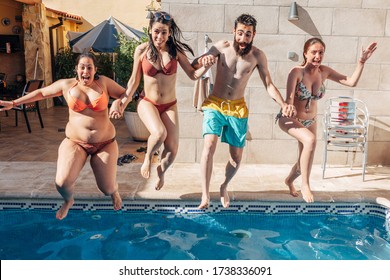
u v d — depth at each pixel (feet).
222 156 22.48
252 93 21.89
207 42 21.15
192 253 13.41
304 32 21.38
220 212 16.75
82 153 13.24
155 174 19.65
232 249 13.79
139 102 13.65
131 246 13.85
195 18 21.02
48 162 21.48
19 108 29.68
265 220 16.52
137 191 16.94
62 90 12.98
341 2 21.15
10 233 14.79
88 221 15.97
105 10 52.42
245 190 17.49
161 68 12.93
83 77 12.46
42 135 29.04
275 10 21.15
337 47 21.54
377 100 22.11
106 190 14.06
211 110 14.16
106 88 13.26
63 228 15.28
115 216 16.48
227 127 14.35
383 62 21.74
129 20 52.47
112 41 41.22
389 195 17.11
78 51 41.78
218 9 20.95
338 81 15.40
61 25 46.80
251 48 13.75
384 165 22.68
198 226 15.72
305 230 15.60
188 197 16.55
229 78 13.87
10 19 42.70
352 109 19.85
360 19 21.29
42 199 16.47
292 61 21.59
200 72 12.53
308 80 14.87
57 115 38.99
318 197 16.72
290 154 22.43
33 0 40.24
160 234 14.92
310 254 13.51
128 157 22.26
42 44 42.11
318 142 22.47
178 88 21.72
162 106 13.61
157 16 12.24
